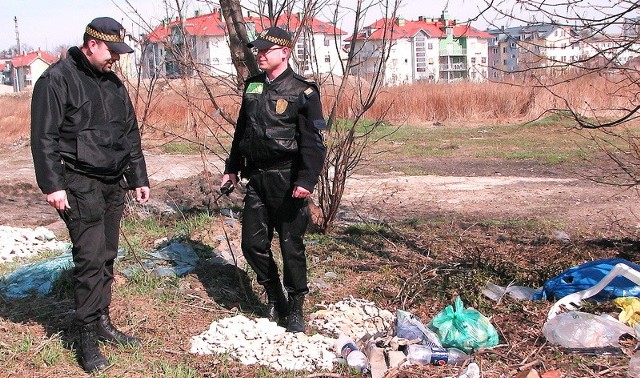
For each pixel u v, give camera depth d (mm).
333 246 7293
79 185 4277
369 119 24000
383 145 17828
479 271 6316
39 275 5906
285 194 4758
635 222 8711
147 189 4773
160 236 7215
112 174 4422
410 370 4250
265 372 4301
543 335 4793
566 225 8578
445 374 4266
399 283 6098
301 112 4672
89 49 4289
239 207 9000
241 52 6945
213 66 6973
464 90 25734
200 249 6629
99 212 4352
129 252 6402
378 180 12398
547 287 5648
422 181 12273
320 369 4363
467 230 8148
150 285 5723
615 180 11648
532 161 14695
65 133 4254
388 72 33625
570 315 4773
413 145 17859
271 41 4660
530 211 9492
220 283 5887
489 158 15344
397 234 7957
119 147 4445
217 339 4688
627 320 4859
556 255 7004
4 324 4996
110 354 4500
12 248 7078
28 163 15914
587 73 5734
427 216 9188
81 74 4305
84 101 4262
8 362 4363
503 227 8438
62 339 4738
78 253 4301
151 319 5125
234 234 7117
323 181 7645
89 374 4312
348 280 6227
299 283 4910
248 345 4621
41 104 4137
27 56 71438
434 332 4734
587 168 13391
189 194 10195
